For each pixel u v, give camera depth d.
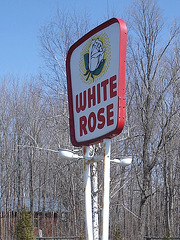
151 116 21.11
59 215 27.55
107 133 6.94
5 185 30.36
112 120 6.85
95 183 12.85
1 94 31.92
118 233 18.92
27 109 29.97
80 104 7.82
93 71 7.47
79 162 19.69
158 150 20.88
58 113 21.59
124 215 27.30
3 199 30.66
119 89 6.76
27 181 33.56
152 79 21.53
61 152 7.75
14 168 30.75
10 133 31.58
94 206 12.67
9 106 31.55
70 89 8.20
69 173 22.28
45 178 28.67
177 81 21.80
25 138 29.81
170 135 23.08
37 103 29.39
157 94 21.64
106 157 6.98
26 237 17.84
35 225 32.50
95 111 7.33
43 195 31.45
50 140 28.86
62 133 19.41
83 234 18.95
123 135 17.02
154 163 20.81
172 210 23.66
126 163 8.03
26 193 33.81
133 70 21.83
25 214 18.62
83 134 7.67
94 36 7.55
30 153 29.53
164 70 21.86
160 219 27.64
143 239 20.14
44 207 29.53
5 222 30.42
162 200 28.86
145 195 20.88
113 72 6.93
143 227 20.47
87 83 7.63
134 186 31.11
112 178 15.73
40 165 29.50
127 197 29.52
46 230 31.25
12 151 31.19
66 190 22.69
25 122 29.72
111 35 7.09
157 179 27.36
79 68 7.94
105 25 7.25
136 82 21.52
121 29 6.82
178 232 25.80
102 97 7.17
